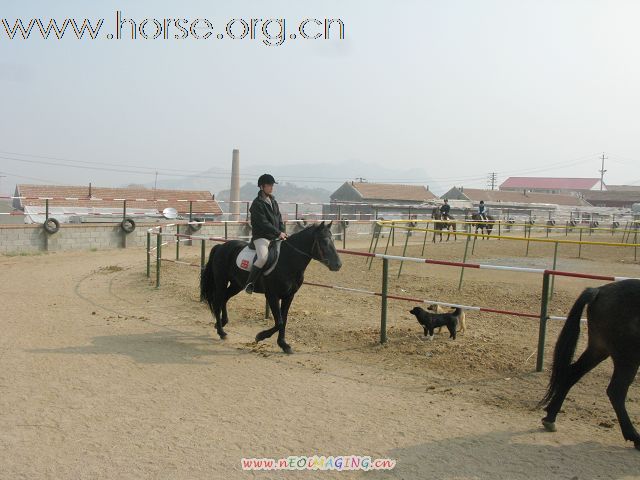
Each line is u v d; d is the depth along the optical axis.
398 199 63.25
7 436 5.11
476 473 4.66
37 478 4.38
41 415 5.61
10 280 13.90
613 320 5.16
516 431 5.53
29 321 9.59
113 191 43.84
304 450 5.01
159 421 5.55
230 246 8.68
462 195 73.56
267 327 9.65
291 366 7.49
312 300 11.99
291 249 7.96
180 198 45.09
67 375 6.86
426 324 8.68
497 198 75.06
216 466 4.66
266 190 8.12
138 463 4.66
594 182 120.88
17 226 19.44
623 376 5.19
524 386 6.83
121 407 5.89
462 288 13.73
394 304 11.78
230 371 7.23
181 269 15.82
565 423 5.76
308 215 29.44
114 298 11.92
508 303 11.95
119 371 7.08
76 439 5.09
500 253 23.09
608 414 6.02
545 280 7.21
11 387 6.37
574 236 34.78
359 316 10.55
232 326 9.68
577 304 5.43
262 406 6.04
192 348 8.27
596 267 18.95
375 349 8.29
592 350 5.50
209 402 6.11
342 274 15.90
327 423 5.62
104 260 18.16
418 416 5.85
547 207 57.12
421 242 28.11
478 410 6.06
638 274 17.17
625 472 4.72
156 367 7.30
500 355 8.00
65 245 20.47
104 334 8.92
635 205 63.62
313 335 9.06
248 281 7.98
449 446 5.16
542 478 4.59
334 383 6.84
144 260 18.19
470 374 7.25
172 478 4.44
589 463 4.88
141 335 8.95
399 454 4.97
